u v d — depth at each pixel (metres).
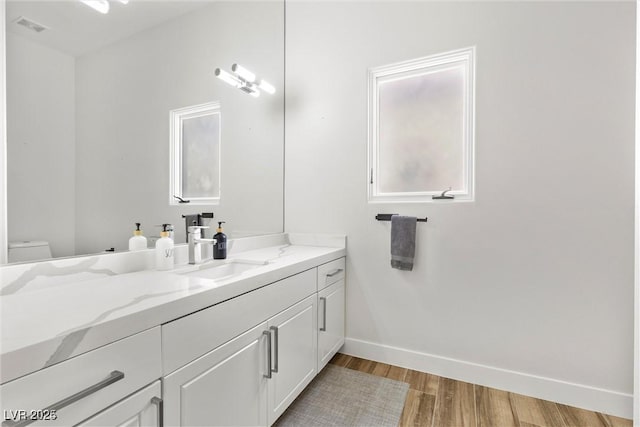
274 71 2.46
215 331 1.11
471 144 1.97
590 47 1.66
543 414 1.65
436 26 2.03
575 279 1.70
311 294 1.81
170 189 1.65
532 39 1.78
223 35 2.00
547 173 1.75
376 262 2.22
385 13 2.19
